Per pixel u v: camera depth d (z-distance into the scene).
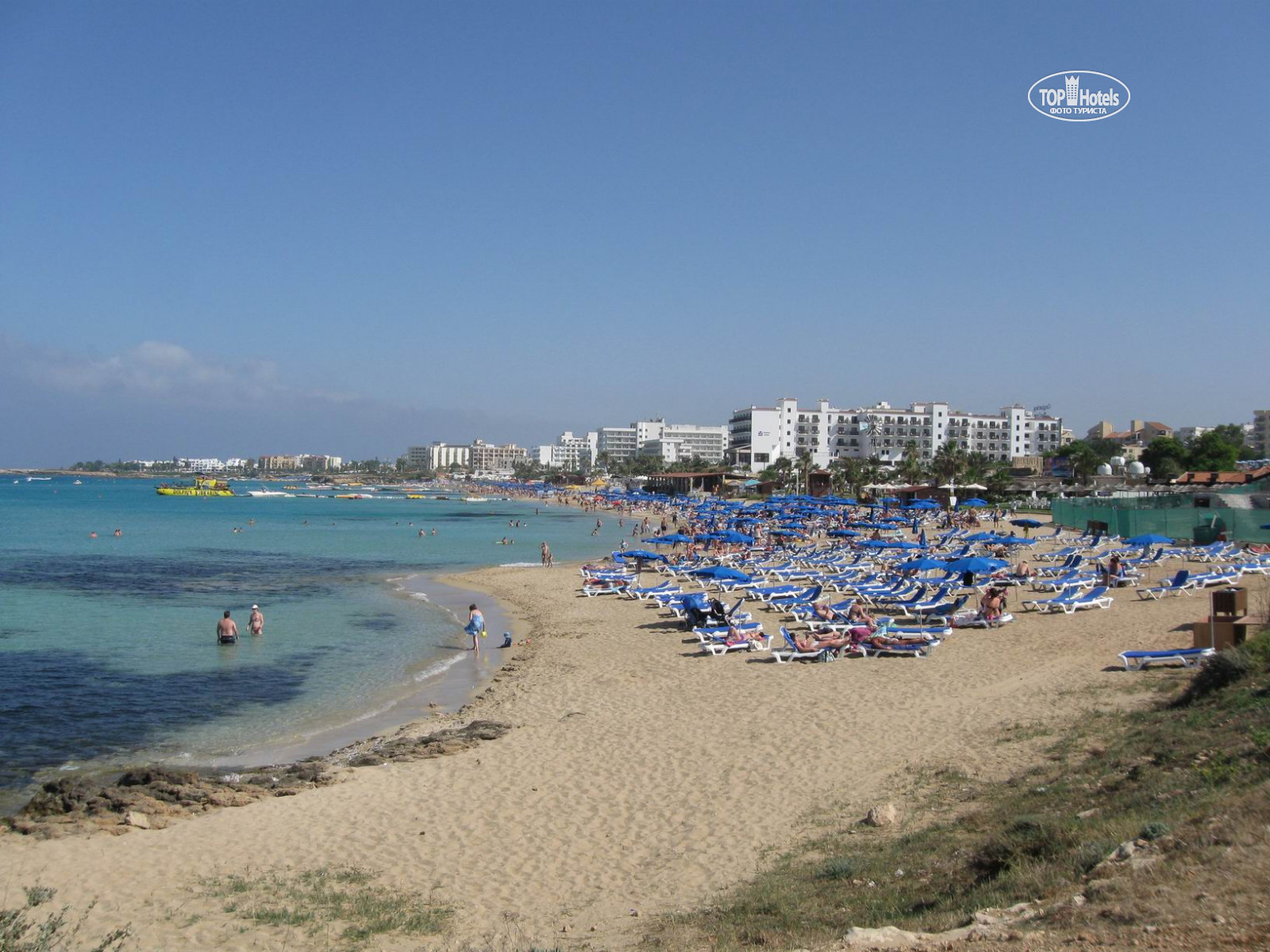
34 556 63.72
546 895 10.89
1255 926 6.06
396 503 178.88
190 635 31.95
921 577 38.94
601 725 18.67
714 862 11.41
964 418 164.88
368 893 11.23
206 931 10.12
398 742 18.58
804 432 165.25
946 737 15.59
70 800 14.95
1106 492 80.00
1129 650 21.11
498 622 34.72
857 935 7.50
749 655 24.75
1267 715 11.24
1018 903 7.95
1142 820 9.12
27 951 9.19
